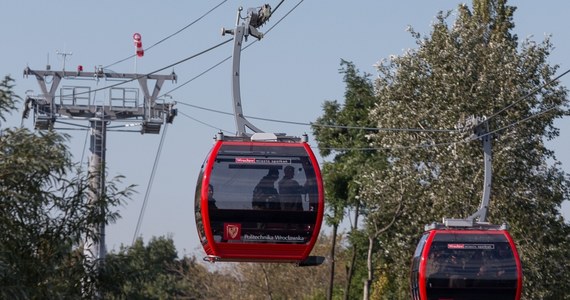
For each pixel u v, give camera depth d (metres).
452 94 108.25
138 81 110.81
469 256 69.62
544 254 108.69
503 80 108.81
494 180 107.69
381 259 133.38
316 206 56.56
